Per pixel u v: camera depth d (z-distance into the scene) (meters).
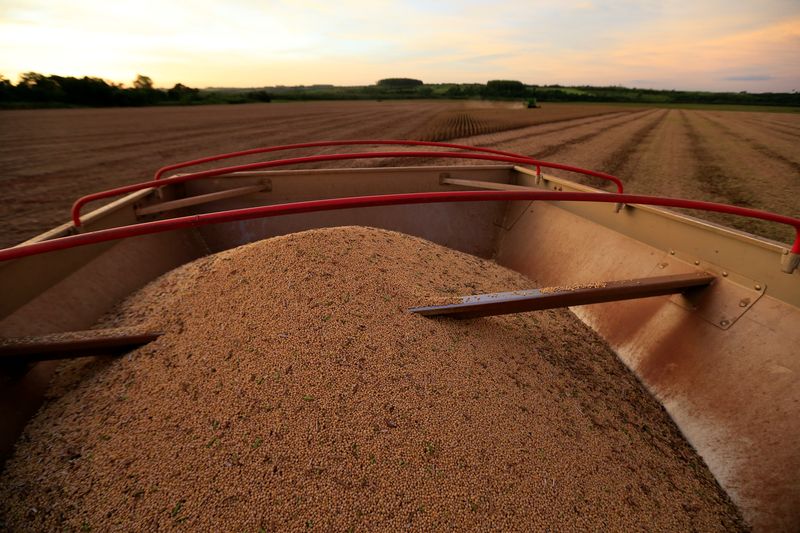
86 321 2.17
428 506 1.36
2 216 7.72
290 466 1.41
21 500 1.39
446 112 43.56
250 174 3.89
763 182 11.70
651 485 1.66
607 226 2.98
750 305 1.91
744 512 1.64
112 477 1.42
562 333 2.57
